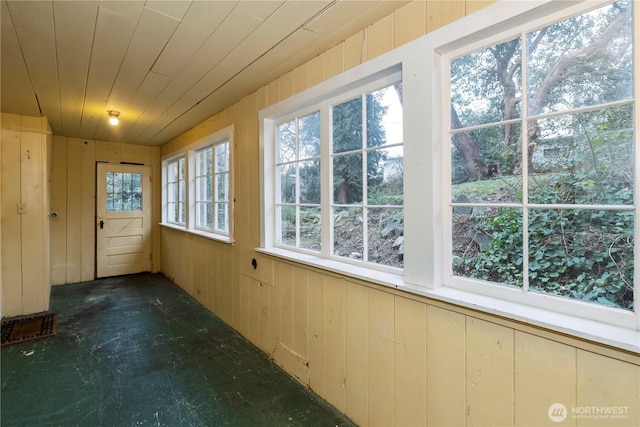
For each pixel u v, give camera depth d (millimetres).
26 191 3406
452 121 1398
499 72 1254
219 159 3494
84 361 2420
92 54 1961
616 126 996
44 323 3152
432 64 1373
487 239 1301
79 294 4133
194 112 3270
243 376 2229
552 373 1060
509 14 1140
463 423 1287
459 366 1295
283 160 2496
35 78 2328
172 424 1741
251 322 2754
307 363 2104
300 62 2094
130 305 3727
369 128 1784
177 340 2801
